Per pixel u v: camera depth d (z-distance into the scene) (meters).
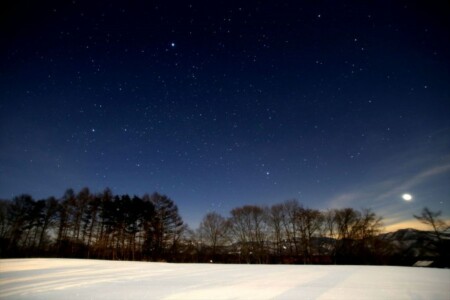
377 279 11.29
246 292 8.76
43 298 8.19
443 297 7.63
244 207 52.62
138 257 46.66
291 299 7.64
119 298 8.05
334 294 8.21
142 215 48.88
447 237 32.09
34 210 47.16
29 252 45.62
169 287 9.91
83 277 13.09
